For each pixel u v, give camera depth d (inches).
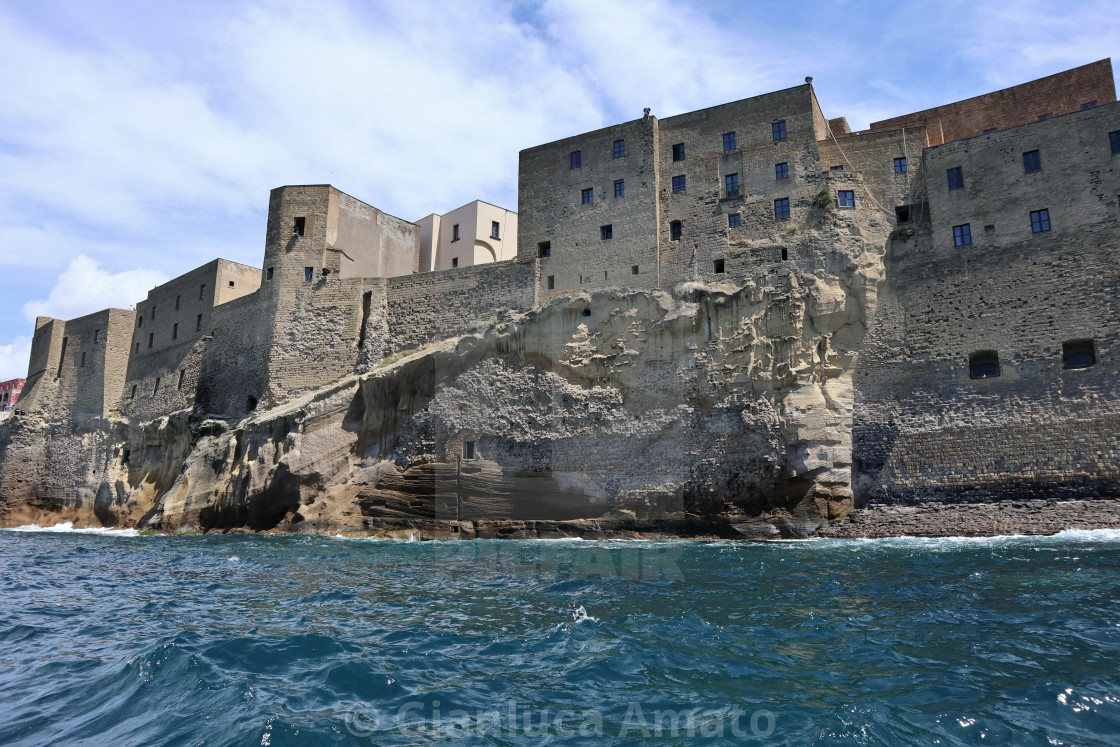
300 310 1955.0
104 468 2324.1
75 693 358.6
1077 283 1263.5
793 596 571.8
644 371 1482.5
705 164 1656.0
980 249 1360.7
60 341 2684.5
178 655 396.8
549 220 1782.7
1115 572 702.5
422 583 658.2
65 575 919.0
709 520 1357.0
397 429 1560.0
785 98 1606.8
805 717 279.3
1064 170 1318.9
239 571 908.0
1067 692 314.8
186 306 2321.6
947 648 392.8
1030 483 1210.0
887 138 1529.3
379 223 2113.7
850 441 1355.8
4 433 2613.2
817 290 1424.7
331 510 1576.0
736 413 1392.7
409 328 1846.7
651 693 301.0
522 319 1578.5
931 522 1229.7
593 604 386.9
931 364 1350.9
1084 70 1517.0
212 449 1831.9
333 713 299.3
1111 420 1176.2
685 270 1603.1
